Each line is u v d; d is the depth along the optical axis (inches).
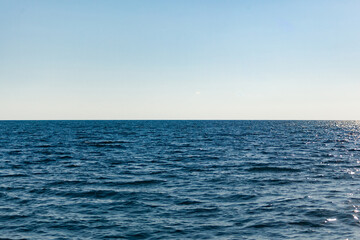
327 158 1437.0
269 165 1208.2
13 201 684.7
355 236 474.0
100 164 1256.8
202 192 768.3
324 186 826.2
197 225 533.3
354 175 986.7
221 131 4566.9
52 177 967.0
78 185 850.1
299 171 1068.5
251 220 556.1
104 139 2805.1
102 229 517.0
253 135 3496.6
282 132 4293.8
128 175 1005.2
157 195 739.4
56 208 634.2
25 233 501.4
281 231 501.0
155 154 1621.6
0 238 480.7
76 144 2257.6
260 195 731.4
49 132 4133.9
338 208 616.1
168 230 510.6
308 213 588.4
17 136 3176.7
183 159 1414.9
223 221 553.0
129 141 2568.9
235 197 716.7
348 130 5142.7
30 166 1196.5
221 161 1338.6
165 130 4928.6
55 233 501.0
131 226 530.3
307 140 2711.6
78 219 565.9
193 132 4242.1
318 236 477.4
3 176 980.6
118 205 655.8
